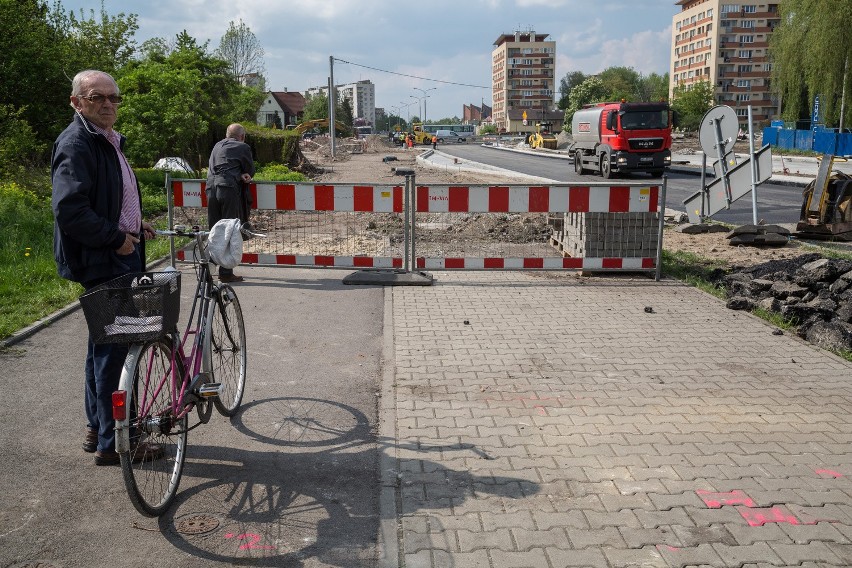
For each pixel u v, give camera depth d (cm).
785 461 427
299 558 331
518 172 3538
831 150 5138
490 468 418
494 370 587
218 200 895
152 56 3297
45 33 2142
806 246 1214
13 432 459
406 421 486
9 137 1728
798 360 614
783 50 4881
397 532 351
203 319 439
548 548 337
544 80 18462
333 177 3219
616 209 907
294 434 466
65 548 336
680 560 328
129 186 412
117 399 334
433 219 1530
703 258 1100
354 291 869
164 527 356
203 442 454
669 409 507
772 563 327
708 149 1377
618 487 396
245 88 3641
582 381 563
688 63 13550
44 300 756
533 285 906
